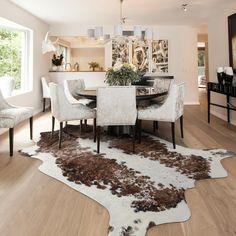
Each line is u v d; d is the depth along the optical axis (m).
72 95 4.51
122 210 1.81
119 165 2.65
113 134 3.96
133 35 4.51
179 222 1.67
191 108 6.74
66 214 1.77
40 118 5.38
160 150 3.14
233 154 2.99
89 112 3.41
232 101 4.76
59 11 5.23
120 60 7.30
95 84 7.03
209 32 5.95
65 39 8.73
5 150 3.20
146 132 4.12
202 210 1.80
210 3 4.64
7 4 4.33
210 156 2.92
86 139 3.70
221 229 1.59
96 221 1.69
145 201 1.93
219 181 2.27
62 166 2.65
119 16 5.75
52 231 1.59
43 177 2.39
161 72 7.43
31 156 2.96
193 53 7.38
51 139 3.68
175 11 5.28
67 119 3.30
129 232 1.57
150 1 4.53
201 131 4.18
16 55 5.36
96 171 2.51
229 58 4.67
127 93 2.96
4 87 4.16
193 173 2.44
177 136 3.86
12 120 2.96
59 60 7.17
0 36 4.80
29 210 1.82
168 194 2.03
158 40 7.27
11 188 2.16
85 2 4.58
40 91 6.24
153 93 3.59
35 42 5.80
